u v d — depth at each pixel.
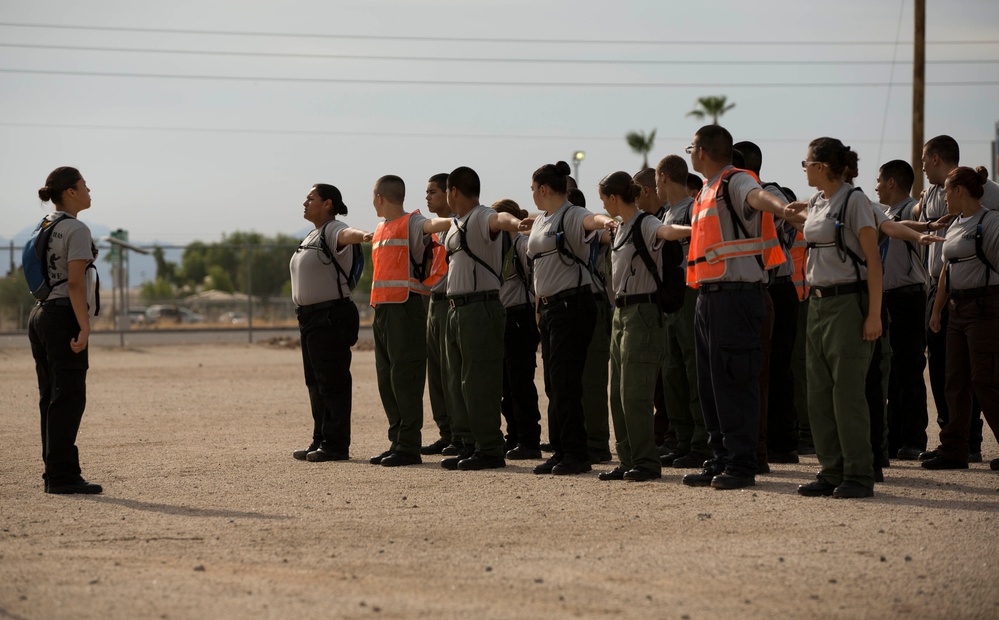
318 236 16.45
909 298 16.20
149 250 53.84
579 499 12.56
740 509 11.81
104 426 21.30
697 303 13.48
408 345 15.93
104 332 57.59
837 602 8.27
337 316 16.42
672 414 15.73
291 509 12.17
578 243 14.35
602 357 15.95
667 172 14.99
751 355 13.18
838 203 12.25
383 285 15.93
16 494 13.42
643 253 13.41
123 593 8.53
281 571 9.25
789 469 15.01
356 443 18.77
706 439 15.27
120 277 49.91
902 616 7.95
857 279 12.29
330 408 16.45
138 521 11.54
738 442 13.30
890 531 10.64
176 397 27.66
